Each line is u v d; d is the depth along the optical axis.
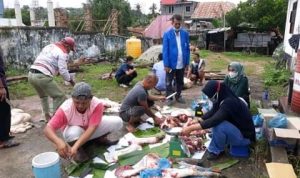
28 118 5.41
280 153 3.73
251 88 8.45
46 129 3.45
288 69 10.45
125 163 3.75
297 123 4.00
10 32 10.55
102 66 12.95
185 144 3.95
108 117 4.16
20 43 10.90
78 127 3.71
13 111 5.61
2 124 4.34
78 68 11.49
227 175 3.54
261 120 4.67
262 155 3.94
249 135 3.89
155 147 4.18
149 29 24.08
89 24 18.31
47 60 4.94
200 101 6.09
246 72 12.06
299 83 4.83
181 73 6.49
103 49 14.92
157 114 5.49
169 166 3.52
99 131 4.01
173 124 4.88
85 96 3.36
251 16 22.06
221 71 11.88
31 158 4.10
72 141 3.70
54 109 5.14
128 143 4.29
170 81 6.48
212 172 3.37
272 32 22.62
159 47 13.98
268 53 21.25
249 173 3.58
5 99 4.27
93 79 9.73
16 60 10.85
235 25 23.53
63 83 9.24
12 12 27.38
